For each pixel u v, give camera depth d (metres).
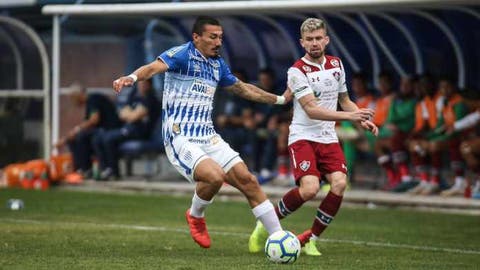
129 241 29.25
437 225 34.94
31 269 23.08
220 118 48.62
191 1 47.06
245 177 25.28
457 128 41.88
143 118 49.84
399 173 45.06
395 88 48.16
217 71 26.06
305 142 26.80
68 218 36.09
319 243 29.62
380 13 43.44
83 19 50.34
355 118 25.45
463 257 26.70
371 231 33.09
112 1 49.75
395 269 23.91
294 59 49.00
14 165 50.91
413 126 44.09
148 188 47.50
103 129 50.53
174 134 25.50
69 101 53.12
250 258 25.42
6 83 53.53
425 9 41.50
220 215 38.12
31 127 53.03
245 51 51.56
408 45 47.16
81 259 24.95
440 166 43.50
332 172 26.70
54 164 50.00
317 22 26.34
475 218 37.19
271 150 47.28
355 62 48.50
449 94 42.44
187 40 50.56
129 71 52.97
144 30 52.22
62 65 52.03
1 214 37.44
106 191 48.22
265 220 25.31
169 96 25.64
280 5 42.00
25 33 52.34
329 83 26.61
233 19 48.41
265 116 47.72
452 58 46.44
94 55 52.94
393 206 41.34
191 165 25.05
